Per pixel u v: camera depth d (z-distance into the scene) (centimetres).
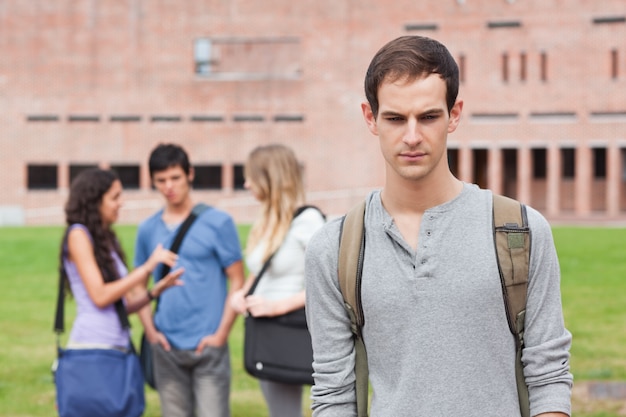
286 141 5584
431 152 325
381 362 339
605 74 5244
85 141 5662
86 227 681
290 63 5775
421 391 329
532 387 336
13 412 1075
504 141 5350
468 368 328
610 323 1633
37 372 1305
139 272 675
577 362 1301
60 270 689
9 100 5659
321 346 352
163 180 729
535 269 333
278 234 679
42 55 5653
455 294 329
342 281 343
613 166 5256
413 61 321
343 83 5525
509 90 5344
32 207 5641
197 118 5647
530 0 5309
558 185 5316
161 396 737
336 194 5534
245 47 5784
